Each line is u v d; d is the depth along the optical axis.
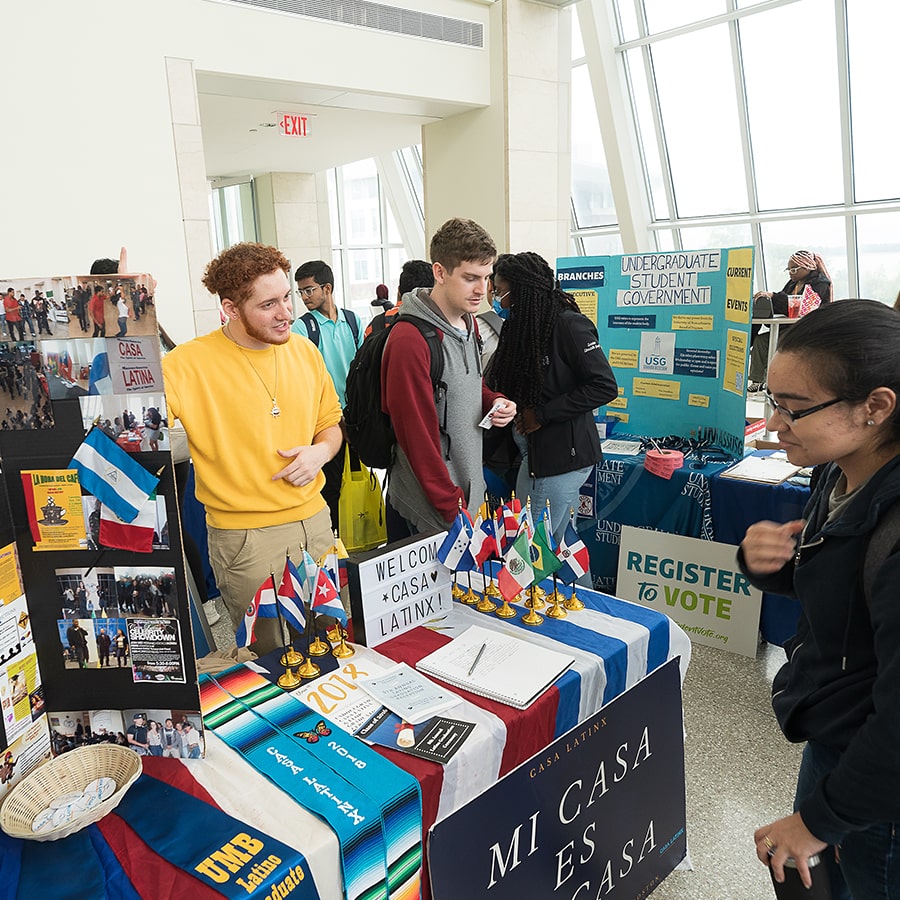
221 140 7.04
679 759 1.60
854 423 0.85
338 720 1.23
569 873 1.34
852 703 0.93
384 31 4.92
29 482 1.03
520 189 5.85
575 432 2.50
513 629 1.53
